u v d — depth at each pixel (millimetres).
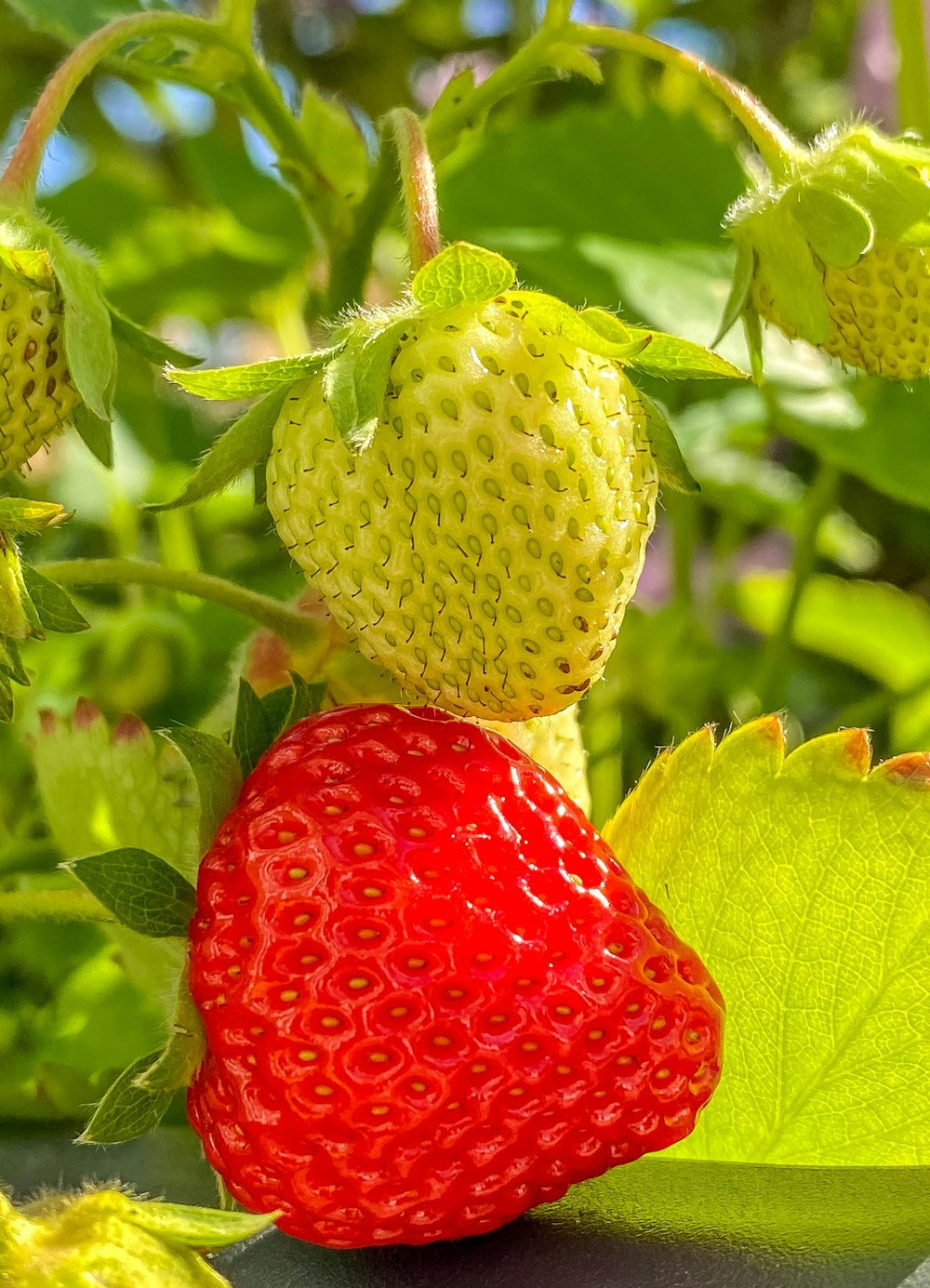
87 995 284
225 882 214
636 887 221
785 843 226
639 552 219
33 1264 193
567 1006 211
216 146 438
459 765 217
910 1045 222
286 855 212
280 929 211
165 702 342
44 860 294
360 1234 213
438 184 364
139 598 371
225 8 260
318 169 266
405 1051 209
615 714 327
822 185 246
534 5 494
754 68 533
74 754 254
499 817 215
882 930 223
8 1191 218
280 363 214
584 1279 210
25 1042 285
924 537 437
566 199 362
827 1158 223
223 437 221
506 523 213
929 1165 221
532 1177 214
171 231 438
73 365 230
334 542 218
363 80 586
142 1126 214
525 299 216
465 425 213
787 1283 204
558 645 215
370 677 238
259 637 248
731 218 251
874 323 248
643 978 214
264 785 218
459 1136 210
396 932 210
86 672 345
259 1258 221
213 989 212
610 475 215
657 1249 212
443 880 211
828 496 343
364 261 266
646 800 233
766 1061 224
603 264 313
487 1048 210
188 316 484
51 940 298
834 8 518
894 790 224
